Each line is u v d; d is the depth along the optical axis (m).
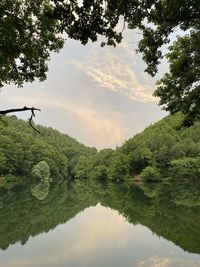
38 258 23.98
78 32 10.84
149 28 14.65
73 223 37.75
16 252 25.39
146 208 48.12
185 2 11.75
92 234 32.00
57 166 152.50
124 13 11.35
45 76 15.06
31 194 72.19
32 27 13.38
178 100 19.48
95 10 10.60
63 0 10.46
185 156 126.31
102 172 136.25
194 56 18.05
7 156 114.88
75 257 24.25
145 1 11.57
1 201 56.97
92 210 48.19
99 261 23.25
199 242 27.36
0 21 12.64
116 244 28.00
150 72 16.52
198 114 19.55
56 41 14.12
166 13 12.14
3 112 11.09
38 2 13.07
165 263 22.28
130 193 76.81
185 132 162.38
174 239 28.56
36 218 40.53
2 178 108.62
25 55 13.98
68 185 110.94
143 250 25.70
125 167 124.38
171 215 40.47
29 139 157.25
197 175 112.25
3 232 32.44
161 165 128.00
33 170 119.38
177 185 100.50
